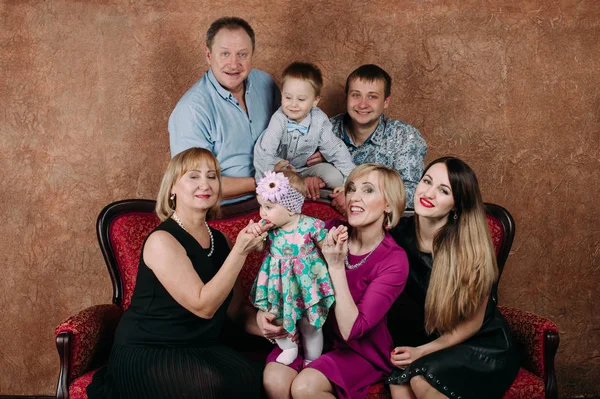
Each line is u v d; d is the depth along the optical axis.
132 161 3.91
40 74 3.86
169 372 2.57
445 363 2.64
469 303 2.77
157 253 2.71
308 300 2.65
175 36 3.87
